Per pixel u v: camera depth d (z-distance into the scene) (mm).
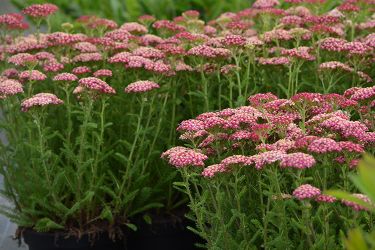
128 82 4430
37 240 4215
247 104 4430
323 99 3301
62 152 4082
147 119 4281
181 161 2918
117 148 4316
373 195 1498
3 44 4891
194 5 7336
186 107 4648
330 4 5938
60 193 4277
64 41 4402
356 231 1568
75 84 4352
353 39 4770
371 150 3191
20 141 4117
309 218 2760
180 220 4441
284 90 4016
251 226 3104
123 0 7758
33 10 4625
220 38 4355
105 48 4500
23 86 4312
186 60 4832
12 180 4379
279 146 2879
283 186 3268
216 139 3191
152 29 5871
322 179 3068
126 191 4164
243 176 2959
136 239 4469
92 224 4270
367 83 4395
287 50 3965
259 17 5273
